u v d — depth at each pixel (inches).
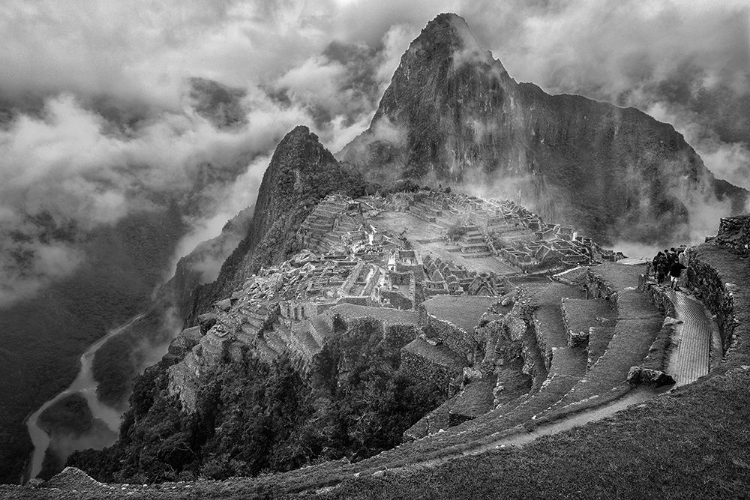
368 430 1593.3
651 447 794.8
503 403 1255.5
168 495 973.8
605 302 1576.0
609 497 719.1
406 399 1642.5
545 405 1077.8
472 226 5251.0
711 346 1128.8
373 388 1721.2
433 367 1649.9
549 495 741.9
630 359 1145.4
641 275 1659.7
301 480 936.9
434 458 905.5
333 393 1921.8
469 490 777.6
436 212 6122.1
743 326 1075.9
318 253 4741.6
